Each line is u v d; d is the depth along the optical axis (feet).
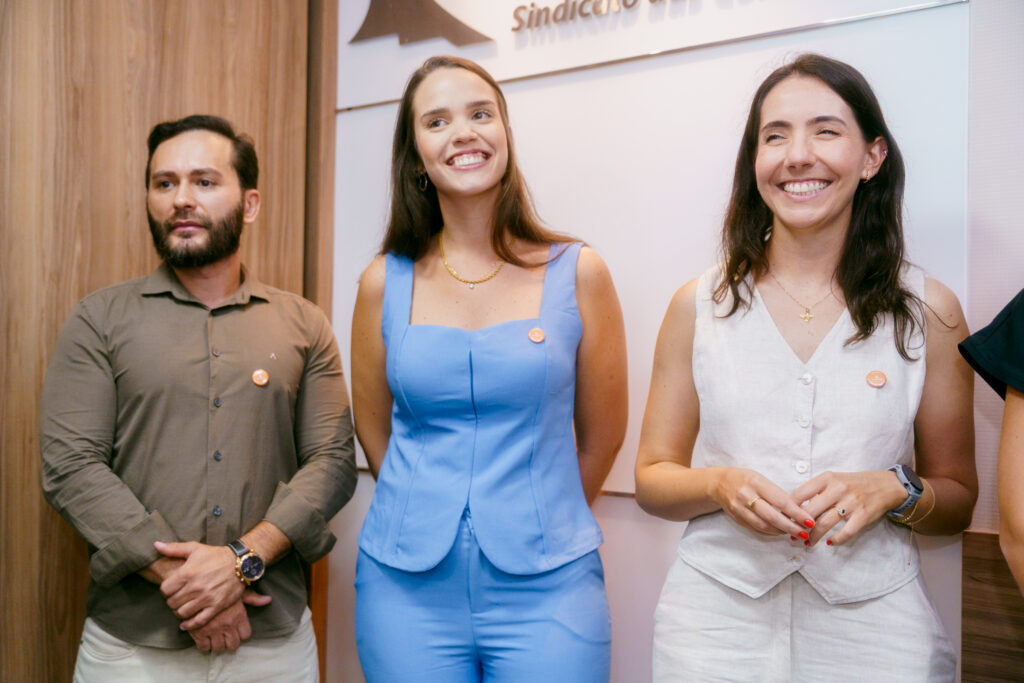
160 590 5.24
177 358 5.56
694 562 4.52
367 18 8.01
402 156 5.39
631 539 6.55
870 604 4.10
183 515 5.42
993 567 5.25
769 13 6.02
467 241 5.30
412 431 5.11
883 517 4.21
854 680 4.05
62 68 6.35
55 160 6.31
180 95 7.18
